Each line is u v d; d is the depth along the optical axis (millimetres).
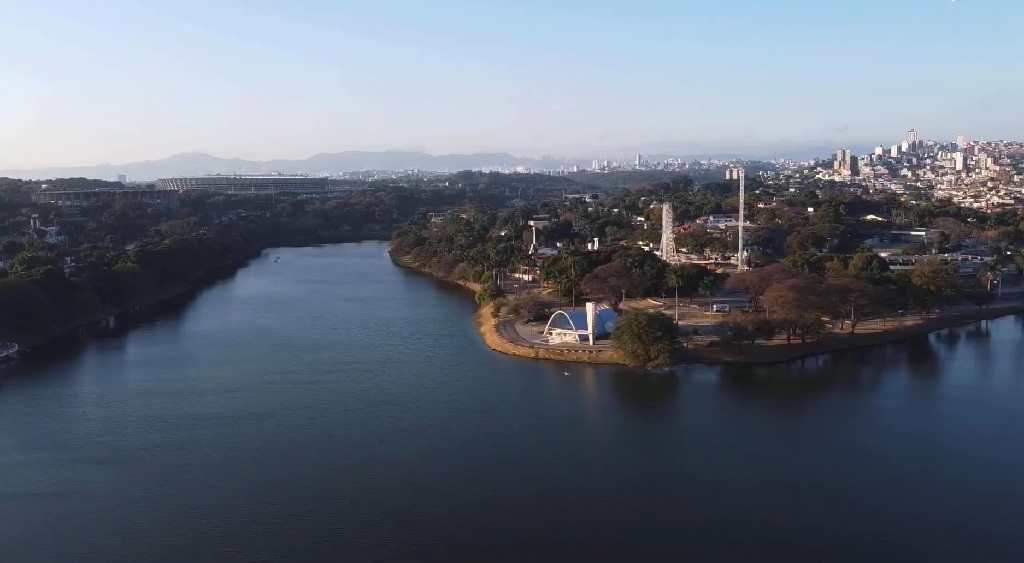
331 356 192375
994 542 99062
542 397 156625
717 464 122812
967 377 170125
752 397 156125
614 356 184375
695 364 179500
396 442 132500
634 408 149500
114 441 133500
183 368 180875
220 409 150500
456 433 136625
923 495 111875
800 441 132125
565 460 124500
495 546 98375
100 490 114375
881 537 100375
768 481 116688
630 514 106625
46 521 105188
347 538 100312
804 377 170250
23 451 129125
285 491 113750
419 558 95625
